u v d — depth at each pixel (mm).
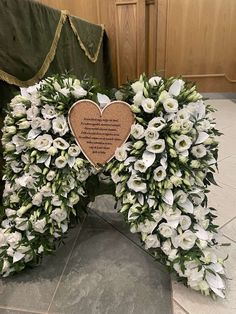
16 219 670
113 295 635
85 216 926
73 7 2268
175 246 601
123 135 623
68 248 785
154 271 696
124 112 605
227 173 1200
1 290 658
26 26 1043
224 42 2564
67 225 715
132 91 600
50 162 642
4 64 902
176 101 567
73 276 690
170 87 594
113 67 2414
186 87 623
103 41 2266
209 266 605
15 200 691
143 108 572
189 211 609
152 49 2699
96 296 635
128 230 853
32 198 661
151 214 604
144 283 663
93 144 641
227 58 2615
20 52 998
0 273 681
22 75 1015
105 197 1031
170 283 660
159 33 2619
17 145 658
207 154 633
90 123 627
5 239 673
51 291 652
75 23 1599
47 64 1216
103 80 2324
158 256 652
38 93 636
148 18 2572
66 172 643
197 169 621
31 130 641
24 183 655
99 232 850
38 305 620
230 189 1071
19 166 685
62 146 633
